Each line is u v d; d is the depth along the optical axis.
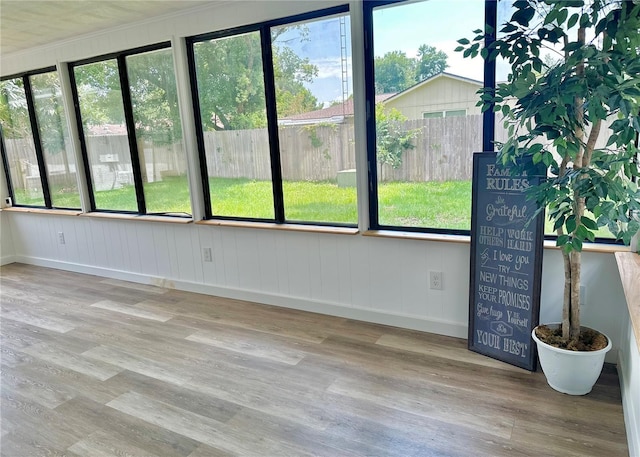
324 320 3.26
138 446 1.97
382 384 2.38
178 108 3.72
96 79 4.16
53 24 3.58
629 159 1.88
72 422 2.16
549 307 2.53
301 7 2.97
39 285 4.41
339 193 3.18
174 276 4.12
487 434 1.94
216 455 1.90
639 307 1.49
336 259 3.23
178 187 3.94
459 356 2.63
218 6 3.27
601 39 2.17
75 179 4.61
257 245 3.57
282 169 3.38
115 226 4.39
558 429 1.95
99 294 4.07
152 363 2.73
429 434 1.96
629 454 1.77
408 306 3.02
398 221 3.01
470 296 2.66
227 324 3.28
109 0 3.05
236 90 3.43
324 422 2.09
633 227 1.92
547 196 1.95
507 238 2.44
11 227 5.31
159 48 3.69
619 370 2.28
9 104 4.89
